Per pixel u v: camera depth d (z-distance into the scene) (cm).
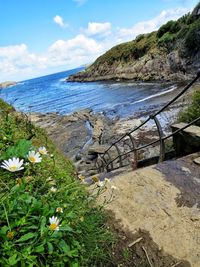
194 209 300
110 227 278
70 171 427
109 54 6794
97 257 226
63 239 199
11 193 196
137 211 301
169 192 332
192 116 702
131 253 250
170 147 677
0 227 179
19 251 172
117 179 367
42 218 185
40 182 249
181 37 4356
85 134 2220
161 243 260
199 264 239
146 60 5031
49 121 2750
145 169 389
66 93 6200
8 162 215
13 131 391
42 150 242
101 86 5822
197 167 387
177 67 4262
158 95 3369
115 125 2255
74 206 223
